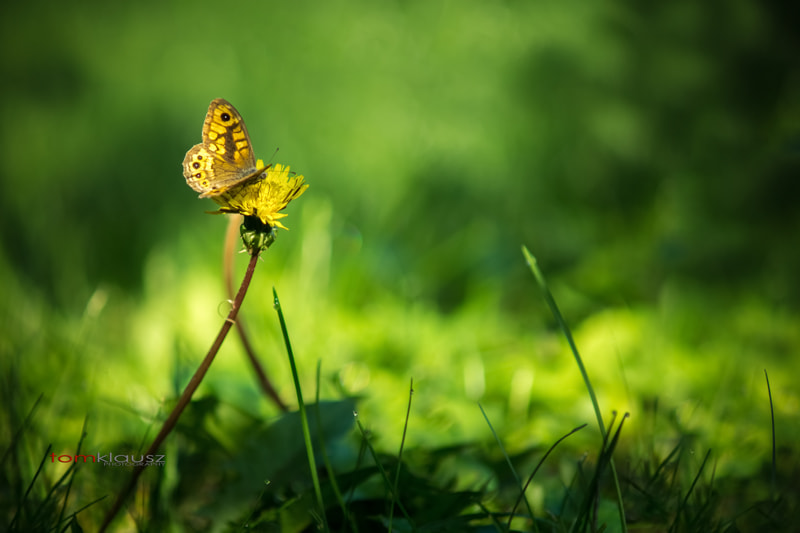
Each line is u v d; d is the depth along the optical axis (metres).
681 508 0.74
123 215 1.70
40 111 1.72
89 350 1.06
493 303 1.34
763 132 1.39
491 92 1.58
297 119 1.71
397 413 0.88
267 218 0.70
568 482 0.79
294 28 1.75
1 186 1.70
